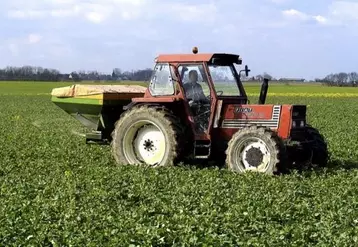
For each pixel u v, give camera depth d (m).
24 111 43.16
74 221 9.72
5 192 12.23
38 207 10.67
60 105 18.02
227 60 16.00
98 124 17.56
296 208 10.75
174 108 16.00
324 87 101.38
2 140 21.36
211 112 15.45
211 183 12.95
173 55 15.96
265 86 15.96
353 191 12.31
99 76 98.12
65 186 12.76
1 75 128.62
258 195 11.69
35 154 17.86
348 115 38.25
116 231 8.98
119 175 14.00
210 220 9.75
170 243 8.70
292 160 15.76
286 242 8.64
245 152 14.67
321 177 14.13
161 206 10.96
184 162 16.14
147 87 16.31
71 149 18.84
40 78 127.06
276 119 15.05
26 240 8.73
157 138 15.76
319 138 15.80
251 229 9.38
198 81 15.65
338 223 9.78
